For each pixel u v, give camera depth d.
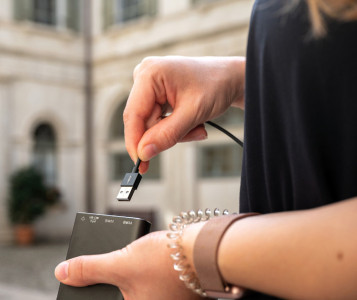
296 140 0.34
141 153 0.52
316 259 0.27
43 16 10.10
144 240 0.39
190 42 9.09
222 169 8.79
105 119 10.48
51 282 5.55
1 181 9.55
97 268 0.41
